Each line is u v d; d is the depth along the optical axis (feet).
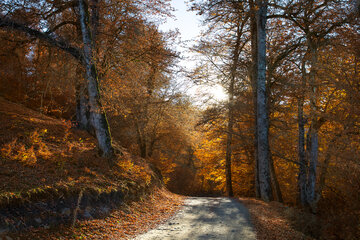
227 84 58.70
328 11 43.39
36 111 54.19
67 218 21.49
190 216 33.47
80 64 39.63
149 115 75.36
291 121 53.88
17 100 54.95
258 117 47.83
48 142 36.14
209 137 69.00
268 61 53.98
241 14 54.08
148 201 38.55
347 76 33.24
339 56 35.70
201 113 64.03
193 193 117.29
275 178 54.54
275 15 48.14
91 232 21.76
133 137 83.56
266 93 52.75
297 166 59.77
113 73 47.98
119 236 22.90
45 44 39.93
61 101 60.70
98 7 44.78
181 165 129.90
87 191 25.88
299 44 45.85
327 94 40.96
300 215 31.76
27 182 21.93
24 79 49.85
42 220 19.43
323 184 41.68
